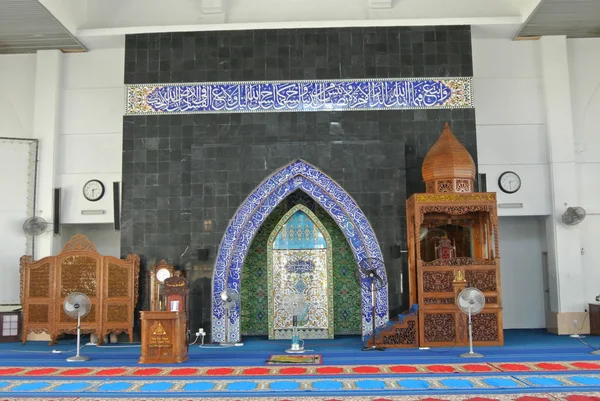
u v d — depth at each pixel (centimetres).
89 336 848
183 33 837
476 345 707
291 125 816
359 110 818
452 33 830
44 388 485
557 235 849
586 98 891
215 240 793
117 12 861
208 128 820
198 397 451
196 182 803
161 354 611
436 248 796
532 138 870
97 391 472
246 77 827
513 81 877
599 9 783
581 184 884
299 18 856
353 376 524
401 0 862
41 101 870
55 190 860
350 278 859
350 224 794
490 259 753
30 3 725
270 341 798
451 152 739
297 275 844
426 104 820
